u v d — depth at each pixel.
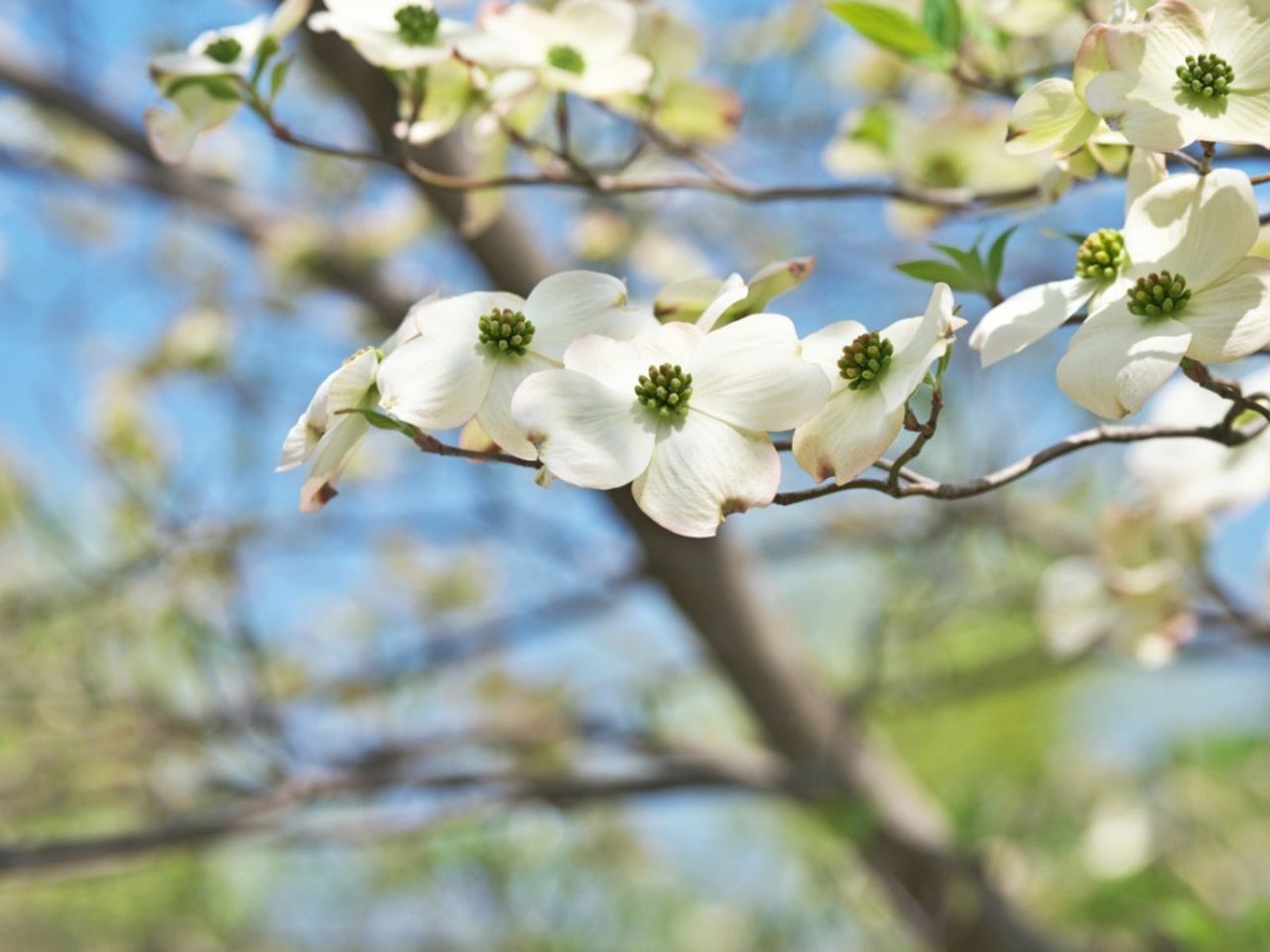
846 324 0.91
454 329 0.91
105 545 2.12
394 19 1.07
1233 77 0.89
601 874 2.71
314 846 1.81
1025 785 2.48
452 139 1.71
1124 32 0.90
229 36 1.09
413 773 1.83
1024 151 0.93
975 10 1.15
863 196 1.17
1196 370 0.90
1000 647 2.52
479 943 2.65
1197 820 2.01
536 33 1.10
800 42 1.91
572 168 1.14
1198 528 1.39
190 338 2.03
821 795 2.02
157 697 1.88
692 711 2.74
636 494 0.88
